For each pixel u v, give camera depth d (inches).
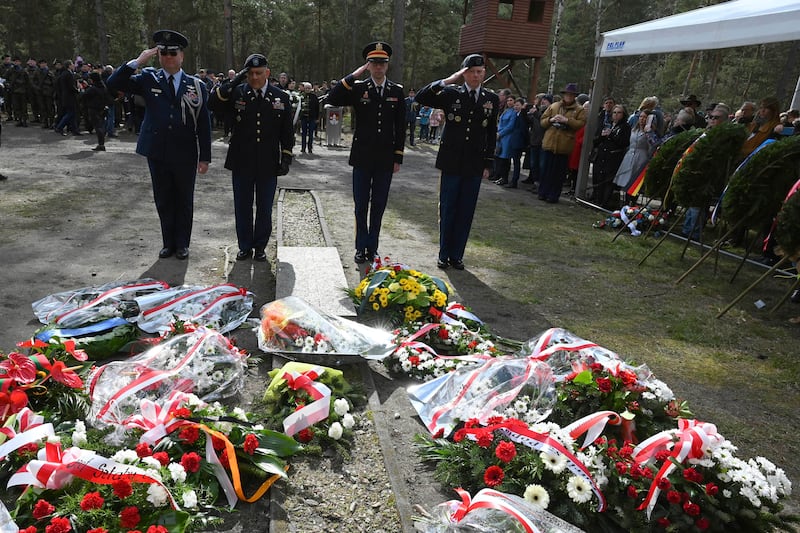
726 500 100.3
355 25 1732.3
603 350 148.0
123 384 125.4
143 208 309.3
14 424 107.5
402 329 164.2
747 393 159.8
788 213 205.0
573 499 99.5
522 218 363.9
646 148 381.4
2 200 305.6
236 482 101.7
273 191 230.8
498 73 733.3
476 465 108.2
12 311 171.8
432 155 677.9
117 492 87.4
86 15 1381.6
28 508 90.7
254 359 155.3
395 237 294.8
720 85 1353.3
